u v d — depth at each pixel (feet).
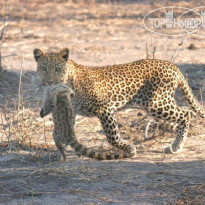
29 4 123.95
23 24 97.60
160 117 37.91
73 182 30.01
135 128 42.98
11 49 76.95
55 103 29.76
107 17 106.22
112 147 37.96
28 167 32.86
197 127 42.68
